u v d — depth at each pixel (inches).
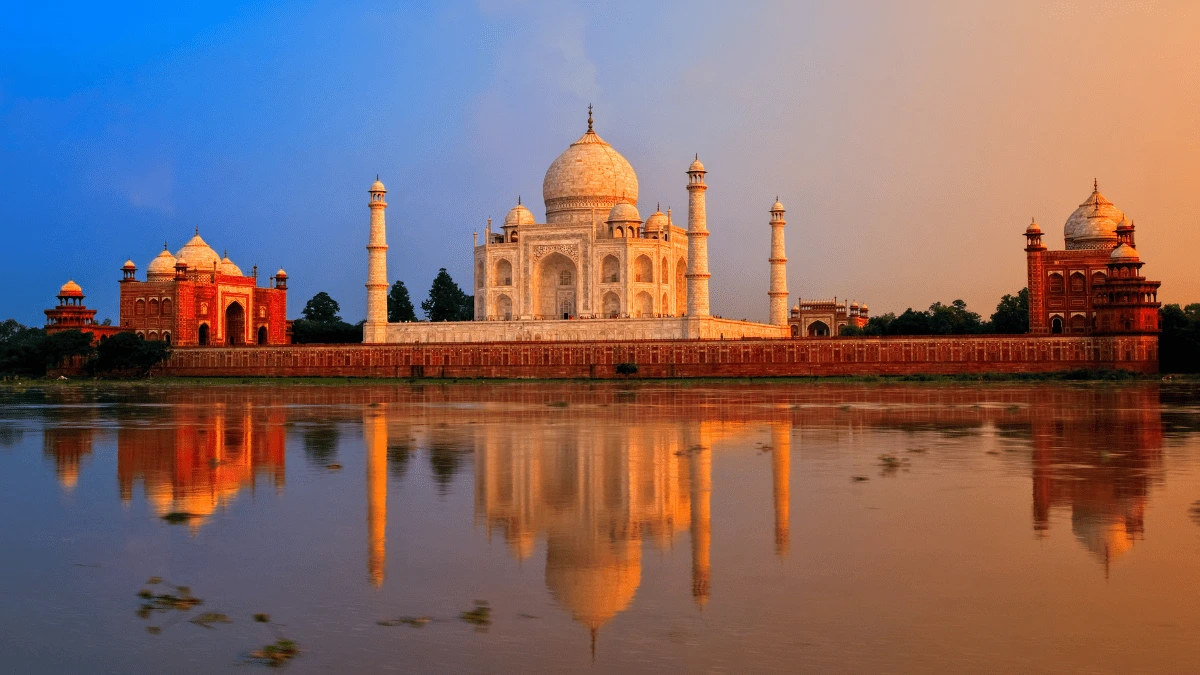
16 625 876.0
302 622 877.8
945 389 4057.6
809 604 910.4
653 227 6451.8
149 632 854.5
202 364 6156.5
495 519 1293.1
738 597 934.4
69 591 975.0
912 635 825.5
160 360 6181.1
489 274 6427.2
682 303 6688.0
